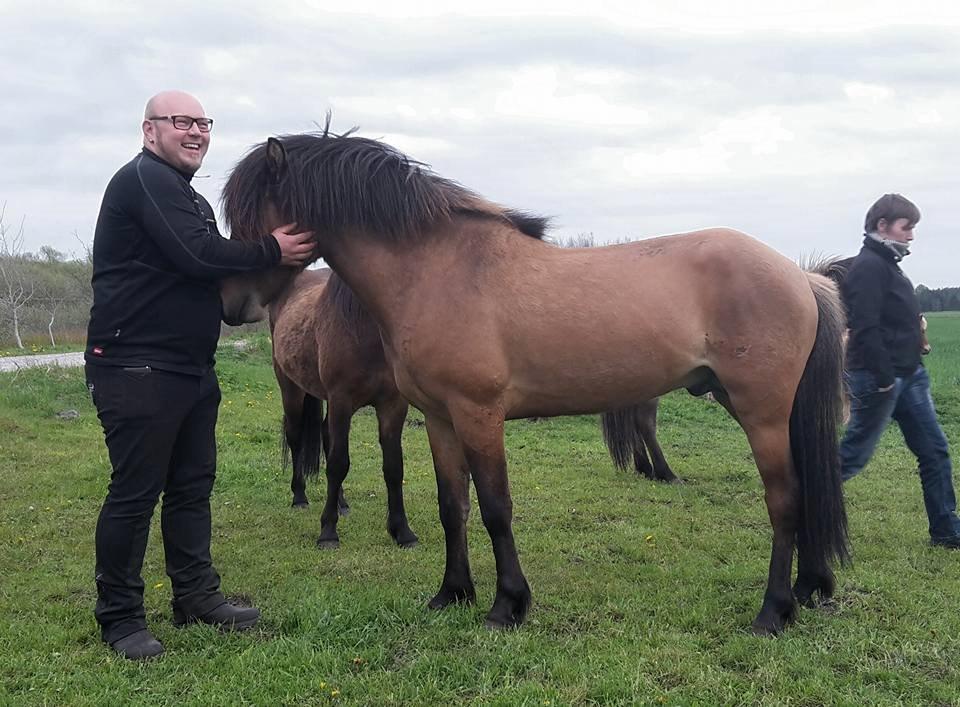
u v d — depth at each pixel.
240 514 5.50
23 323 23.36
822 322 3.31
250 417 9.44
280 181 3.21
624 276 3.20
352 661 2.95
